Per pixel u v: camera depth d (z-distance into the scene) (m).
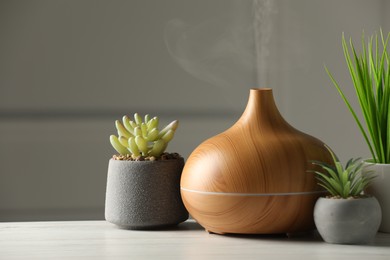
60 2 2.72
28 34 2.71
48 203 2.73
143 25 2.76
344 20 2.88
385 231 1.08
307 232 1.09
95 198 2.75
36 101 2.73
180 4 2.78
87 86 2.75
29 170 2.71
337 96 2.89
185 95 2.80
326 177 0.99
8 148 2.70
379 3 2.88
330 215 0.98
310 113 2.89
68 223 1.21
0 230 1.15
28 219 2.72
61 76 2.73
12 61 2.71
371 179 1.08
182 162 1.14
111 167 1.14
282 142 1.02
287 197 0.99
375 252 0.96
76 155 2.73
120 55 2.76
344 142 2.91
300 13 2.86
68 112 2.74
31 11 2.71
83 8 2.73
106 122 2.75
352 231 0.99
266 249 0.98
